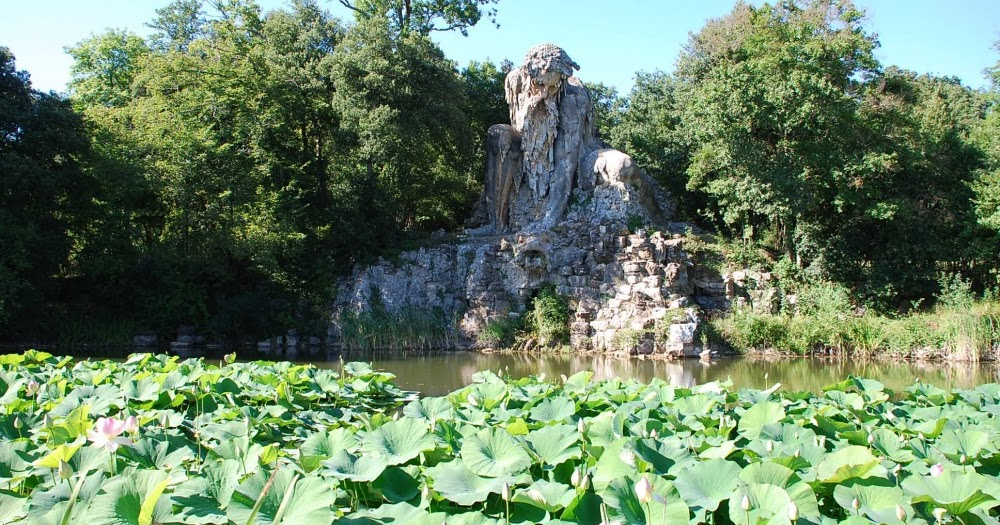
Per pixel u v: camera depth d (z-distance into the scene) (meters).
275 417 9.30
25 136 27.00
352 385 12.45
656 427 7.90
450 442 7.51
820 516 5.69
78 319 29.33
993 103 38.91
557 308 28.84
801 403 9.66
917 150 33.41
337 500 6.08
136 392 9.91
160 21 42.59
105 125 31.59
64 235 28.47
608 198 31.56
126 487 5.29
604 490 5.48
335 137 34.25
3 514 5.58
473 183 40.53
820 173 31.17
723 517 5.87
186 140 30.62
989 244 31.22
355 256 32.88
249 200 31.39
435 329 29.97
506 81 34.38
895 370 22.92
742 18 38.19
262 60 34.22
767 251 33.12
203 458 7.28
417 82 34.53
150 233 32.97
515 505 5.79
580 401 9.55
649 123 43.00
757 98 30.30
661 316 27.00
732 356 26.55
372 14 41.94
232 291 32.12
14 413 8.70
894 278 31.25
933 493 5.81
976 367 24.06
